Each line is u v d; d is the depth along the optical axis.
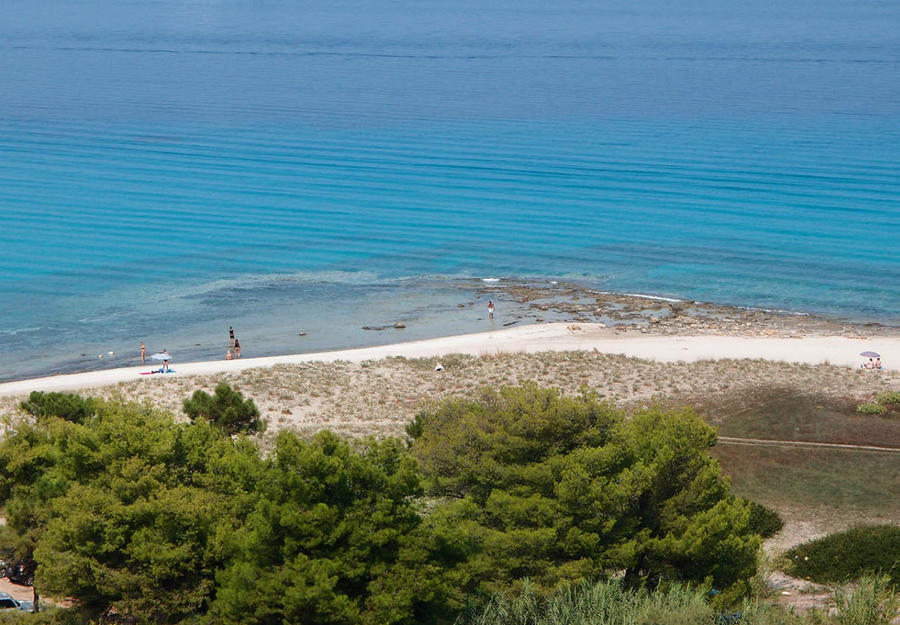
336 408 123.81
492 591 60.53
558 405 67.94
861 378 136.38
